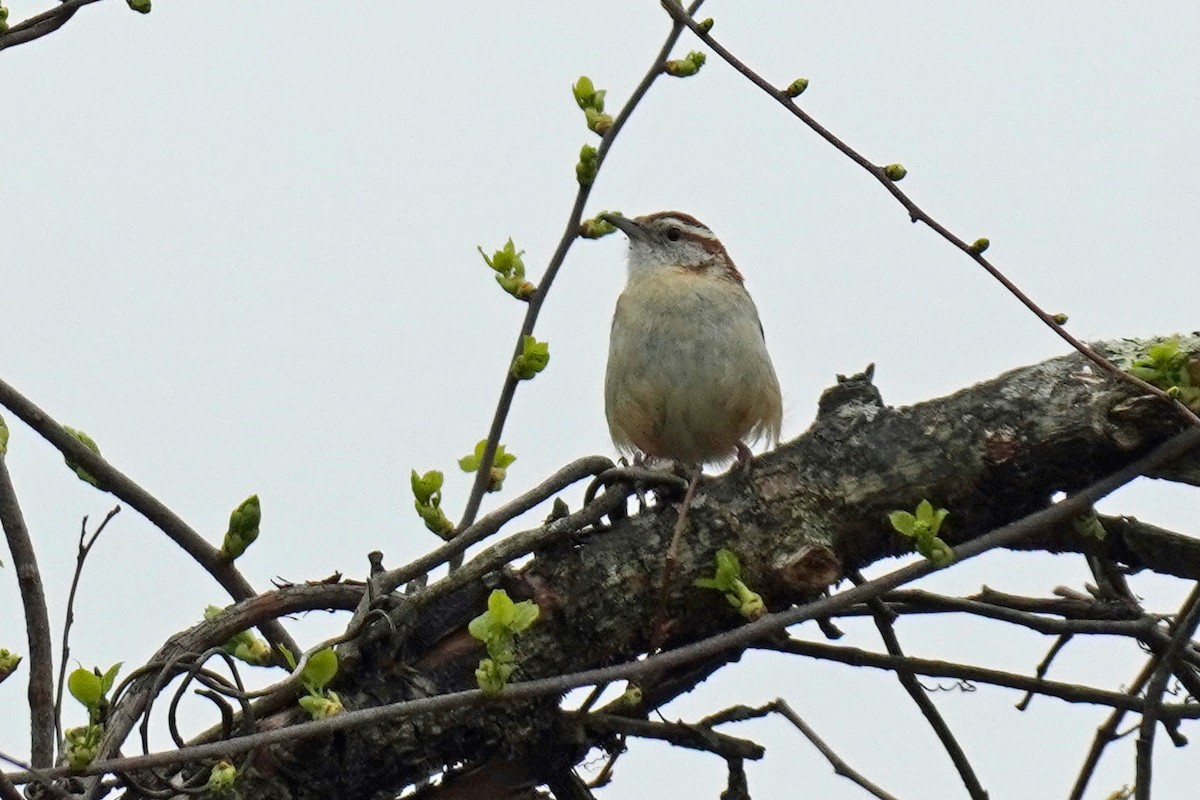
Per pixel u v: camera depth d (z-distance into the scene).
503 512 7.36
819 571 7.32
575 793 7.66
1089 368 7.43
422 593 7.02
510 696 5.82
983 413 7.44
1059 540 7.96
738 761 7.64
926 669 7.85
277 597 7.10
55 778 5.43
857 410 7.64
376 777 6.97
